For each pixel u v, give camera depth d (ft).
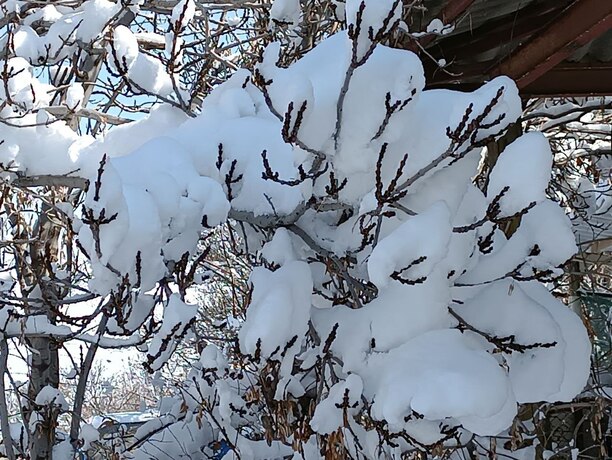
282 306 8.25
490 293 8.73
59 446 18.26
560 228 8.35
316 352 10.27
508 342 8.38
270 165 9.77
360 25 6.97
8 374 14.97
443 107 8.98
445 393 7.24
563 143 27.76
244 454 16.24
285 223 9.79
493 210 7.48
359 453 10.61
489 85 7.61
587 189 24.29
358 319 8.91
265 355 8.18
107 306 9.93
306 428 10.13
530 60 11.27
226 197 8.91
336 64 8.39
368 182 8.79
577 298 20.90
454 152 8.17
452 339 8.14
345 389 8.34
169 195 8.34
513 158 7.30
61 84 14.40
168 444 20.61
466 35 12.51
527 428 17.19
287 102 7.20
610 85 12.98
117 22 13.94
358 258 9.91
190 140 9.89
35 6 16.08
